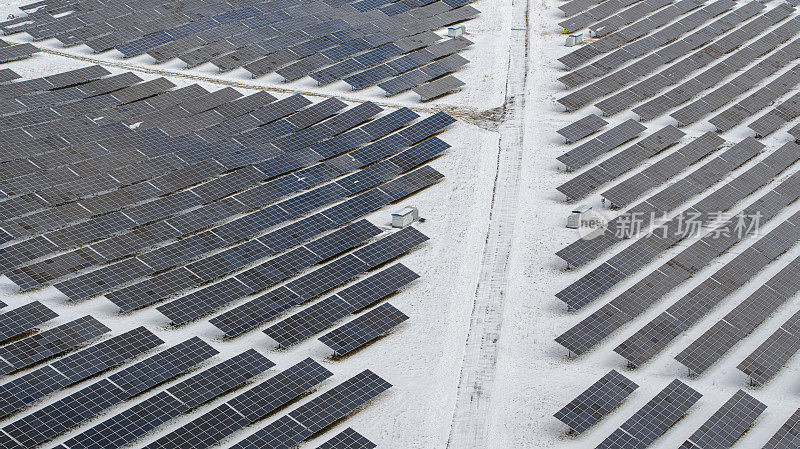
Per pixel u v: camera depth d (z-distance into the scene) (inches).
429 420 1967.3
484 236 2691.9
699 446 1856.5
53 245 2402.8
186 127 3166.8
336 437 1843.0
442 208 2834.6
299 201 2775.6
